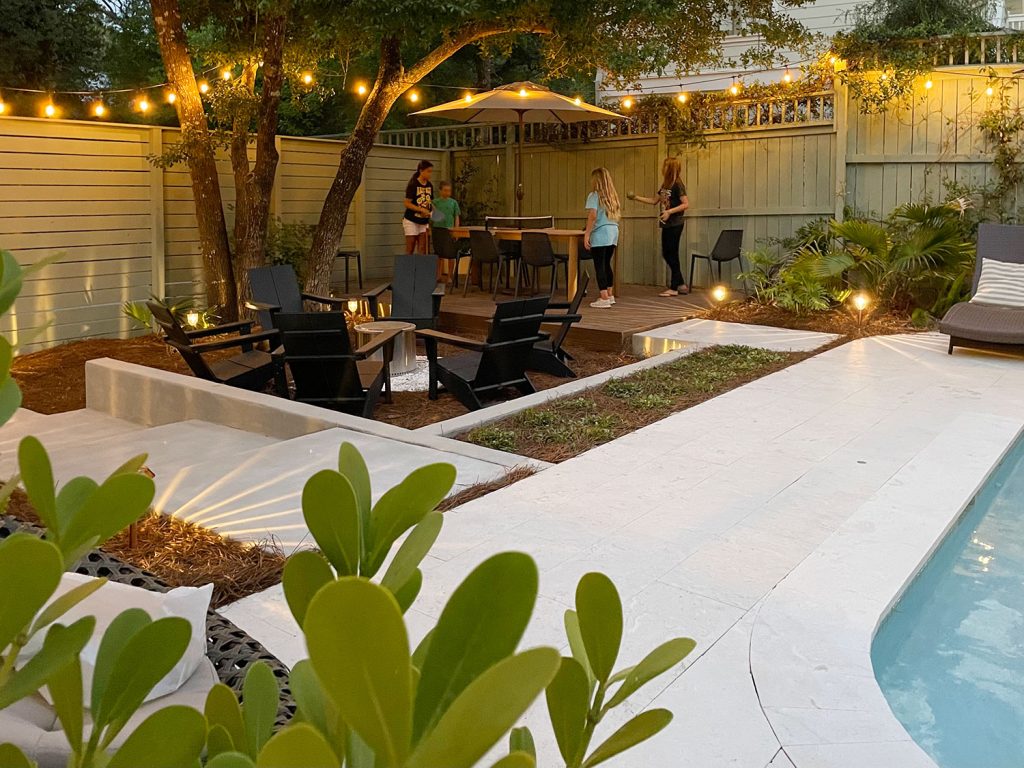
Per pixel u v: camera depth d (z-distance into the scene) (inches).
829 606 118.0
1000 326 285.3
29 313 346.0
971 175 382.0
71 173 354.6
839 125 402.9
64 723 19.3
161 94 679.7
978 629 123.8
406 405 254.5
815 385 251.9
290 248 418.6
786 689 99.2
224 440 214.1
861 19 465.7
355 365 234.4
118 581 69.4
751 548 138.5
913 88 386.6
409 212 455.5
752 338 324.2
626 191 475.5
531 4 302.2
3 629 14.7
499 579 13.7
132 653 19.3
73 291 359.9
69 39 617.9
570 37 346.0
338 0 296.4
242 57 368.5
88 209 362.0
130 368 258.4
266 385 285.9
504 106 421.7
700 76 536.1
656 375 264.7
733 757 87.6
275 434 218.1
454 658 13.7
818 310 366.0
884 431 205.6
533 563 13.7
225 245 358.6
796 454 187.9
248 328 284.4
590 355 327.3
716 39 413.1
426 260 334.0
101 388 263.3
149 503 19.3
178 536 143.8
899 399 236.5
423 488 20.6
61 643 17.9
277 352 252.1
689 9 378.9
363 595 12.2
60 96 619.8
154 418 248.8
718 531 145.5
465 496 161.8
